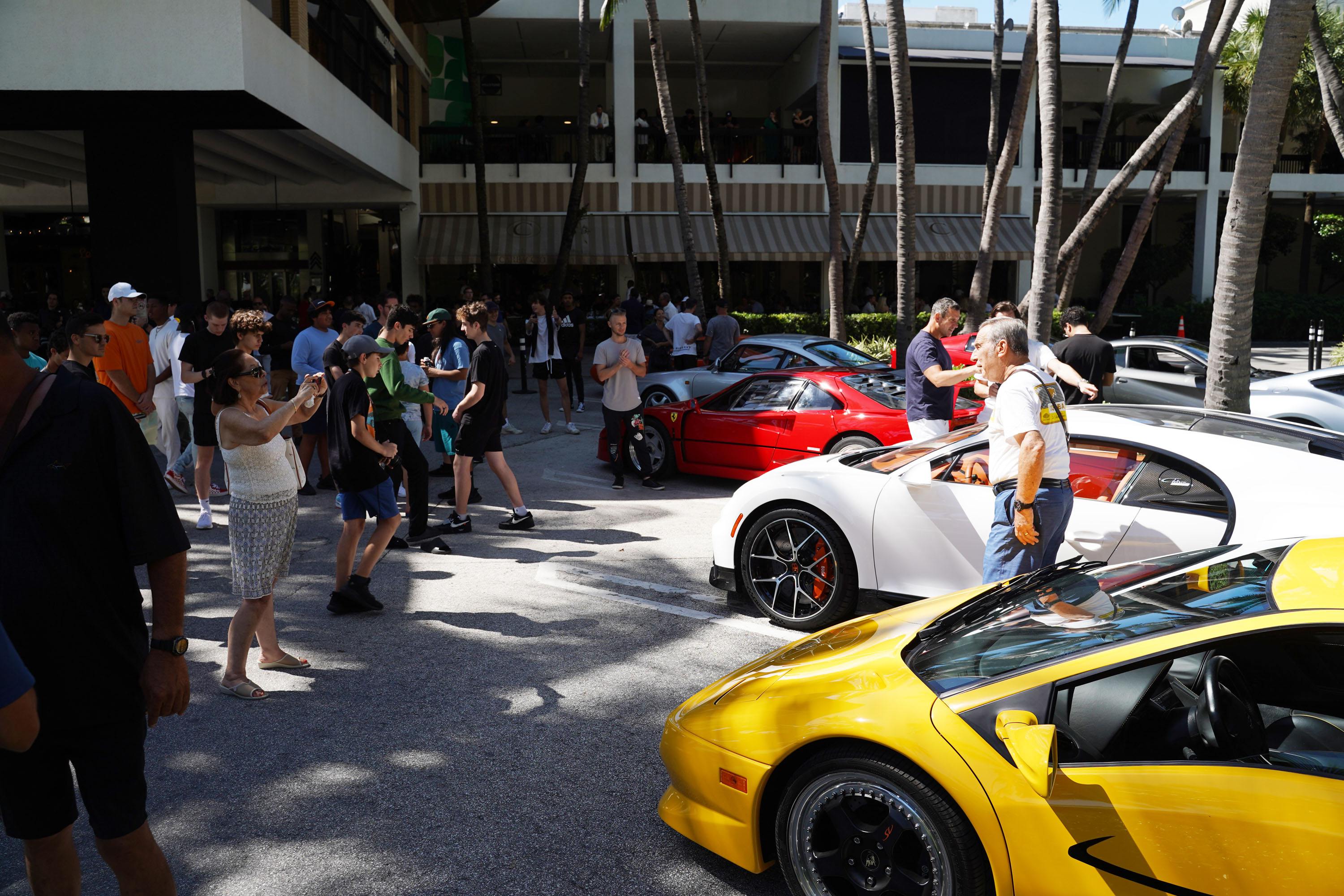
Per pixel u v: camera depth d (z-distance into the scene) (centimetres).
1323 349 2805
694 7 2281
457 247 2703
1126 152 3180
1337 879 221
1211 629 254
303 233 2830
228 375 463
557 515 878
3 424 233
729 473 987
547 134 2831
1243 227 841
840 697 290
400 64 2622
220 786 388
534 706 464
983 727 262
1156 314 3153
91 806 246
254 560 472
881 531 544
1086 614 292
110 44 1229
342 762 407
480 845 343
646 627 580
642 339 1675
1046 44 1419
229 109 1377
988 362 467
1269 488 451
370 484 590
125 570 247
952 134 3009
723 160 2948
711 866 329
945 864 262
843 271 2591
